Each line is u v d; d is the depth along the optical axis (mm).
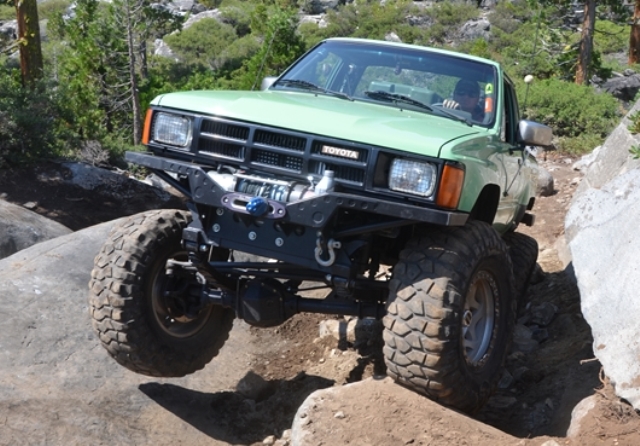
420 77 6004
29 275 6648
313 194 4602
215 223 4996
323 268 4762
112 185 14812
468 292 4754
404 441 4379
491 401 5660
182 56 40438
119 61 24797
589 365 5652
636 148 6340
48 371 5617
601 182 9578
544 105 18141
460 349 4727
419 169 4535
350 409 4570
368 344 6602
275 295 5191
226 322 6047
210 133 4977
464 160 4641
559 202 11898
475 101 5859
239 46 40875
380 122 4844
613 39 40906
